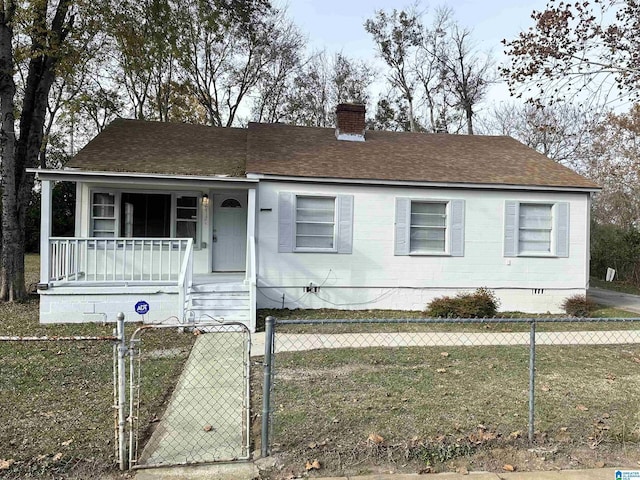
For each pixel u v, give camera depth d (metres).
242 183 11.02
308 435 4.20
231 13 16.77
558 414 4.82
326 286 11.84
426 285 12.19
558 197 12.62
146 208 12.01
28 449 3.84
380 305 12.04
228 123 27.55
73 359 6.68
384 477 3.52
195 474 3.55
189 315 9.59
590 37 11.01
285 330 9.25
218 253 12.62
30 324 9.23
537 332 9.58
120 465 3.59
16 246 11.67
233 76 27.02
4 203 11.45
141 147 12.48
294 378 6.01
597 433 4.35
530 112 29.61
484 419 4.64
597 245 22.77
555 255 12.61
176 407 4.98
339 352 7.44
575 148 27.86
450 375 6.24
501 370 6.53
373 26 31.47
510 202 12.42
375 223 11.99
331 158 12.69
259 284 11.55
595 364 6.97
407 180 11.85
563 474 3.61
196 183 10.78
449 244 12.27
